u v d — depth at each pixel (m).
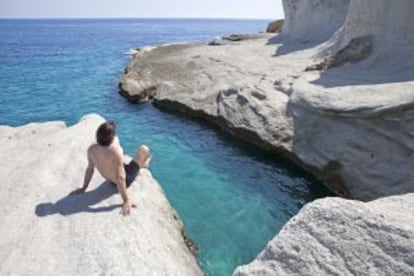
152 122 18.22
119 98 22.91
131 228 6.71
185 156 14.09
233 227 9.61
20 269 5.82
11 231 6.66
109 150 7.01
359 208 5.29
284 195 11.25
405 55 15.27
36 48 61.41
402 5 15.91
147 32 132.62
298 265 4.98
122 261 5.99
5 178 8.51
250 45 32.28
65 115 19.86
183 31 142.88
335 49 21.36
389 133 10.09
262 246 8.88
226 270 8.03
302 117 13.03
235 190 11.52
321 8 30.73
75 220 6.90
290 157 12.88
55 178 8.44
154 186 8.40
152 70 25.53
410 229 4.74
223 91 17.59
